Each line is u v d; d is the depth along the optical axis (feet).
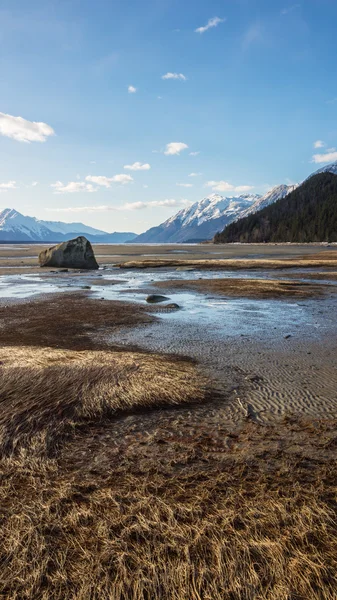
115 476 13.16
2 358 26.05
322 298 61.26
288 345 32.99
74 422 17.58
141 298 61.46
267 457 14.69
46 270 119.24
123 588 8.52
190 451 15.14
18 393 19.97
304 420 18.31
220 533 10.11
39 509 11.18
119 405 19.49
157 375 23.41
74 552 9.59
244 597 8.34
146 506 11.29
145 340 35.04
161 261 143.13
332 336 36.29
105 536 10.07
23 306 53.52
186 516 10.87
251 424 17.85
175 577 8.78
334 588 8.53
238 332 38.19
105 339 35.45
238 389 22.49
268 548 9.60
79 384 21.43
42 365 24.13
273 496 11.87
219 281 84.07
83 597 8.32
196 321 43.70
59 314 47.78
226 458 14.57
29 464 13.85
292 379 24.18
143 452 15.08
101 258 186.91
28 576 8.84
